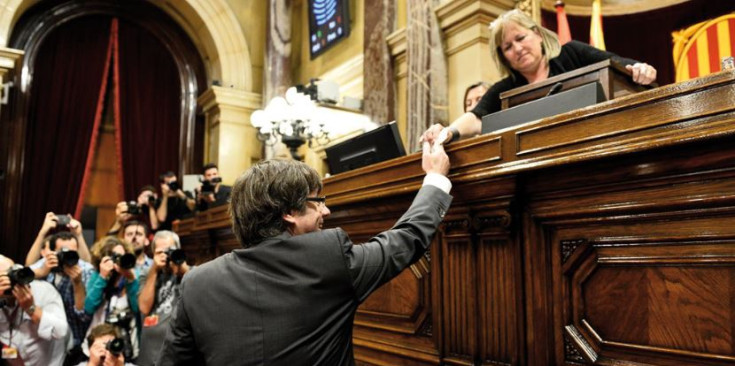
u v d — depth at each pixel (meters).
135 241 3.82
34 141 6.77
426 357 1.78
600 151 1.28
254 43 7.62
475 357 1.61
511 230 1.54
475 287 1.63
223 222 3.35
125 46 7.46
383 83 5.23
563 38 4.27
